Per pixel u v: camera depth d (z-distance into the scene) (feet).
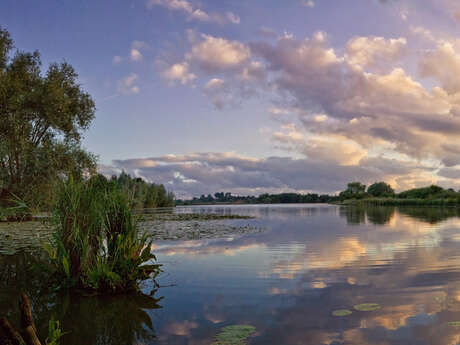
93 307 13.88
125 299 14.93
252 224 57.11
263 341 10.25
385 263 21.83
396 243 31.01
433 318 11.94
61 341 10.64
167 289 16.39
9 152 58.13
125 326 11.78
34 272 20.21
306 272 19.54
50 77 70.38
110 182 19.45
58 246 17.56
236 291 15.83
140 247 17.60
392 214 86.17
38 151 60.85
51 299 15.05
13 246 30.07
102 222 17.40
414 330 10.89
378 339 10.27
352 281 17.38
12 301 14.80
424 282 16.94
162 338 10.71
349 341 10.15
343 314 12.51
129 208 18.81
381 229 44.83
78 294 15.76
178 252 27.14
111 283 15.87
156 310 13.39
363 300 14.20
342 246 29.45
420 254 25.07
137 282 17.44
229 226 52.80
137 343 10.37
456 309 12.84
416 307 13.16
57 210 17.90
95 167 67.46
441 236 36.19
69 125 72.13
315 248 28.43
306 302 14.02
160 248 29.48
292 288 16.20
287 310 13.07
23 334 7.22
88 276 15.99
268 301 14.26
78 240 17.26
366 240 33.24
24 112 62.54
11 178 59.06
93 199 17.58
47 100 64.03
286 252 26.53
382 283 16.87
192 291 15.96
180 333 11.07
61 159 63.21
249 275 18.99
